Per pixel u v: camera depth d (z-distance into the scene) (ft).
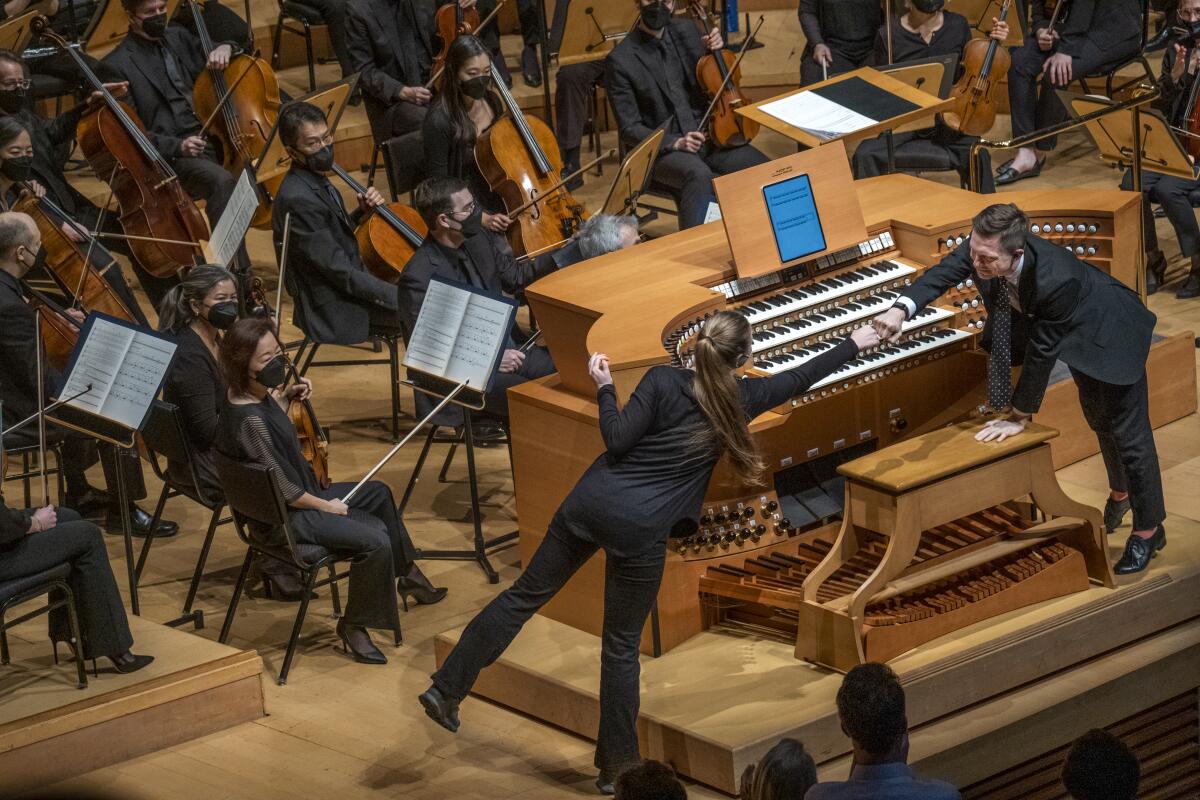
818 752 32.99
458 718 34.53
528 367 42.86
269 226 54.85
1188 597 37.58
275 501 35.35
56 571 33.83
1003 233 33.47
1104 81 63.52
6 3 62.59
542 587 32.53
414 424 49.75
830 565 34.76
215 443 36.45
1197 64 54.24
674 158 55.57
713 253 39.63
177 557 42.93
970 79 57.88
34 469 47.16
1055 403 42.04
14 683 35.01
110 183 50.72
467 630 32.86
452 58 51.96
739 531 36.63
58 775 33.68
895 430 39.42
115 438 36.65
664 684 34.55
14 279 39.70
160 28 56.24
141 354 36.42
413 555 39.86
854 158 57.98
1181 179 52.80
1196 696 38.27
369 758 34.27
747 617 37.06
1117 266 41.93
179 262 50.62
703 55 57.36
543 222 51.26
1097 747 26.73
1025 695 35.32
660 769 25.12
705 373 30.99
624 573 31.55
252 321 35.68
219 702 35.47
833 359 33.12
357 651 37.81
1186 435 44.37
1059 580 36.60
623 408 31.81
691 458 31.37
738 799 32.01
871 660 34.17
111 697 34.32
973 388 40.60
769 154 67.82
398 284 43.21
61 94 62.64
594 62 64.18
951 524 37.70
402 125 60.64
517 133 52.29
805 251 38.81
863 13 63.72
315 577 38.34
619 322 34.94
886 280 40.11
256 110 57.16
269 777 33.60
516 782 33.35
